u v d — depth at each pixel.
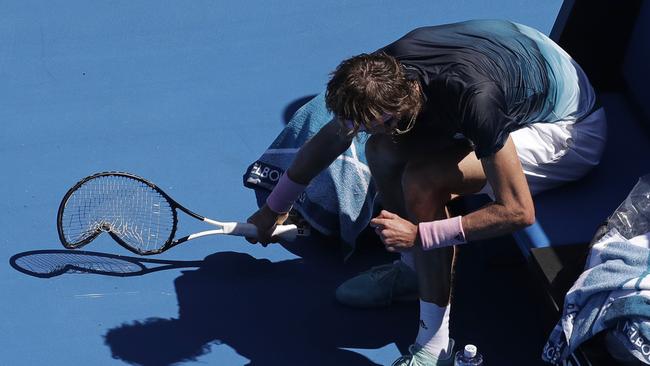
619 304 9.35
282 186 12.40
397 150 11.08
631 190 11.49
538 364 11.67
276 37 17.73
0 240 13.91
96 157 15.30
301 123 13.57
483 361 11.75
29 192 14.69
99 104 16.41
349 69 9.45
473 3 18.03
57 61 17.45
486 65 10.18
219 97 16.44
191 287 13.06
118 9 18.64
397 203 11.76
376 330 12.28
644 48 12.77
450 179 10.66
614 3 12.95
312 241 13.71
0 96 16.67
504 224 9.93
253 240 13.08
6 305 12.91
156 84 16.81
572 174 11.89
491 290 12.74
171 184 14.71
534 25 17.36
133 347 12.22
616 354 9.70
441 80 9.94
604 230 10.48
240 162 15.12
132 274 13.28
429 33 10.41
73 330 12.52
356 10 18.17
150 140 15.60
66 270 13.37
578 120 11.64
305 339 12.20
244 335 12.30
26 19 18.50
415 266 10.98
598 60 13.45
